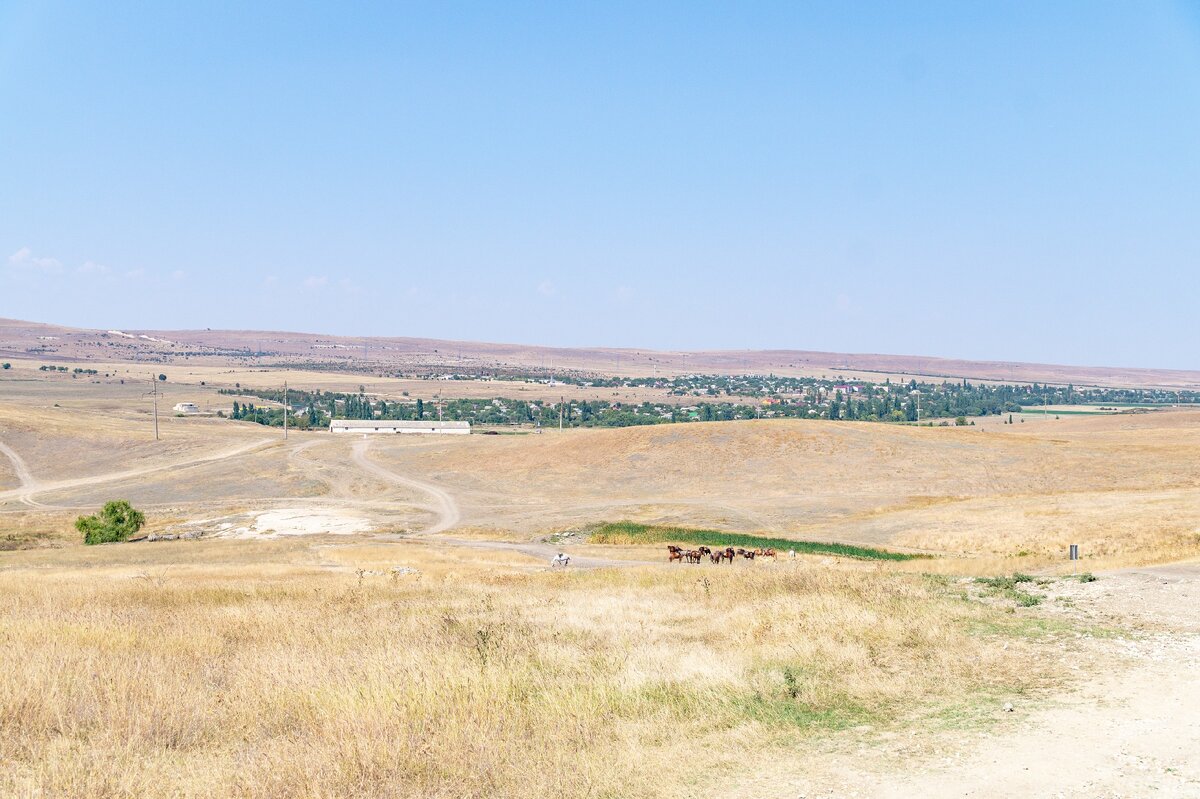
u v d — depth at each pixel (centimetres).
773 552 5738
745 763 944
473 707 1124
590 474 12319
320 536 8412
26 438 16700
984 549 5759
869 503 9088
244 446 16550
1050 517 6444
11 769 941
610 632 1758
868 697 1184
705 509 9250
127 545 7206
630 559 6047
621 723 1092
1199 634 1555
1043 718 1064
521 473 12769
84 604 2350
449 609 2095
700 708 1153
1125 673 1273
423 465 13875
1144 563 3272
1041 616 1767
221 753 1020
